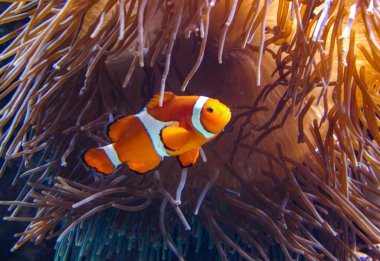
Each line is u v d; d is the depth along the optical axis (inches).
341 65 10.7
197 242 13.4
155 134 9.2
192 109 8.8
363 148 11.8
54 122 13.0
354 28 11.1
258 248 12.7
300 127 11.9
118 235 13.8
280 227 12.6
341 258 13.5
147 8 11.1
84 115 13.2
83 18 11.6
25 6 12.3
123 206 12.2
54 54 11.8
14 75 11.3
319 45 10.0
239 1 11.5
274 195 13.4
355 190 13.1
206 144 13.2
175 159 13.5
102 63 12.5
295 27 12.1
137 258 14.4
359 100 12.1
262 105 13.3
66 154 12.4
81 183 13.8
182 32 12.3
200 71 13.1
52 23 10.3
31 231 12.7
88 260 14.8
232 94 13.4
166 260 14.2
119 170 13.2
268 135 13.5
